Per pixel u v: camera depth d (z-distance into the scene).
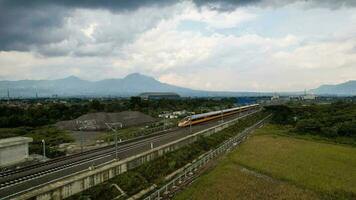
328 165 54.56
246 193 39.47
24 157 49.28
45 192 29.72
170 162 49.88
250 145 70.94
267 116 138.00
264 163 54.41
